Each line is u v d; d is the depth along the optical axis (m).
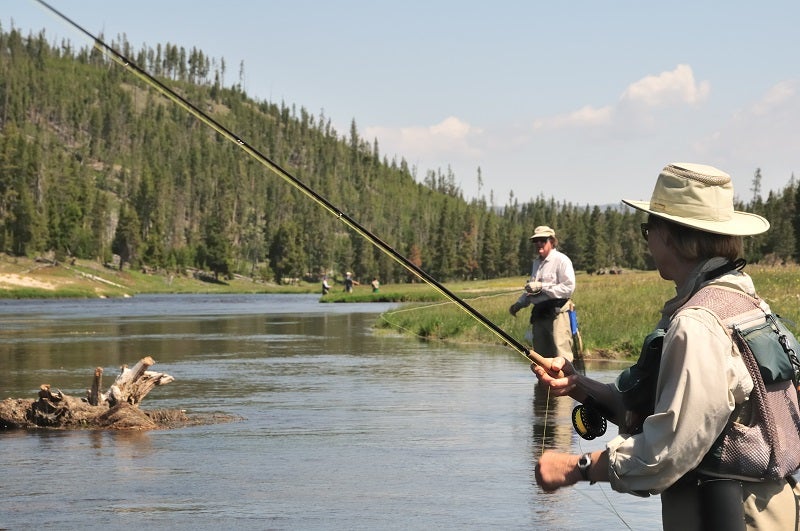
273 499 6.97
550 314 13.20
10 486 7.39
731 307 3.26
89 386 14.15
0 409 10.58
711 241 3.40
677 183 3.44
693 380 3.10
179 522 6.30
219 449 9.04
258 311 56.81
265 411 11.70
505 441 9.43
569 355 13.26
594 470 3.30
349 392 13.62
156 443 9.38
